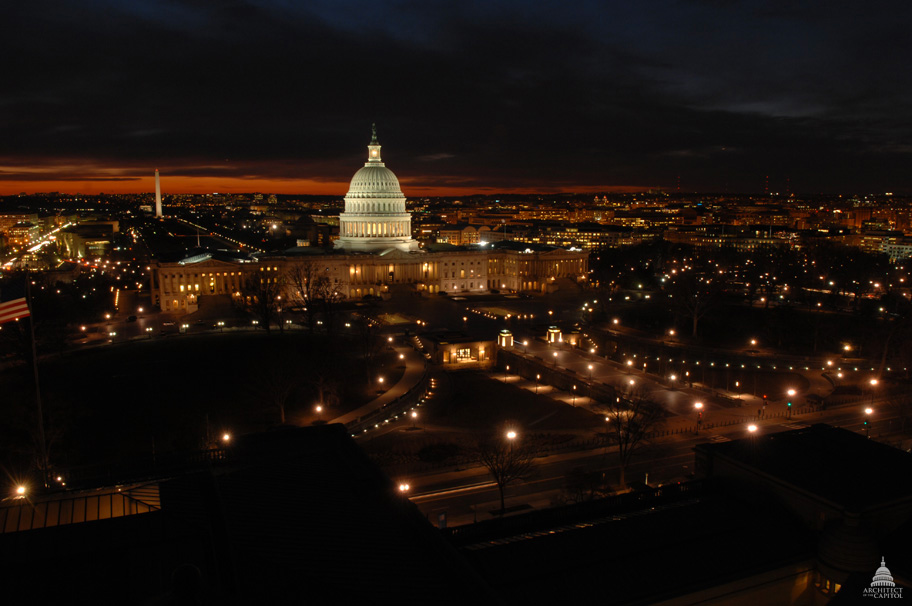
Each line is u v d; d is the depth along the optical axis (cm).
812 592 4812
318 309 18950
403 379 14650
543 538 4919
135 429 11094
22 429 9888
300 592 3391
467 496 8844
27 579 3191
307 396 12988
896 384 13912
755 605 4669
